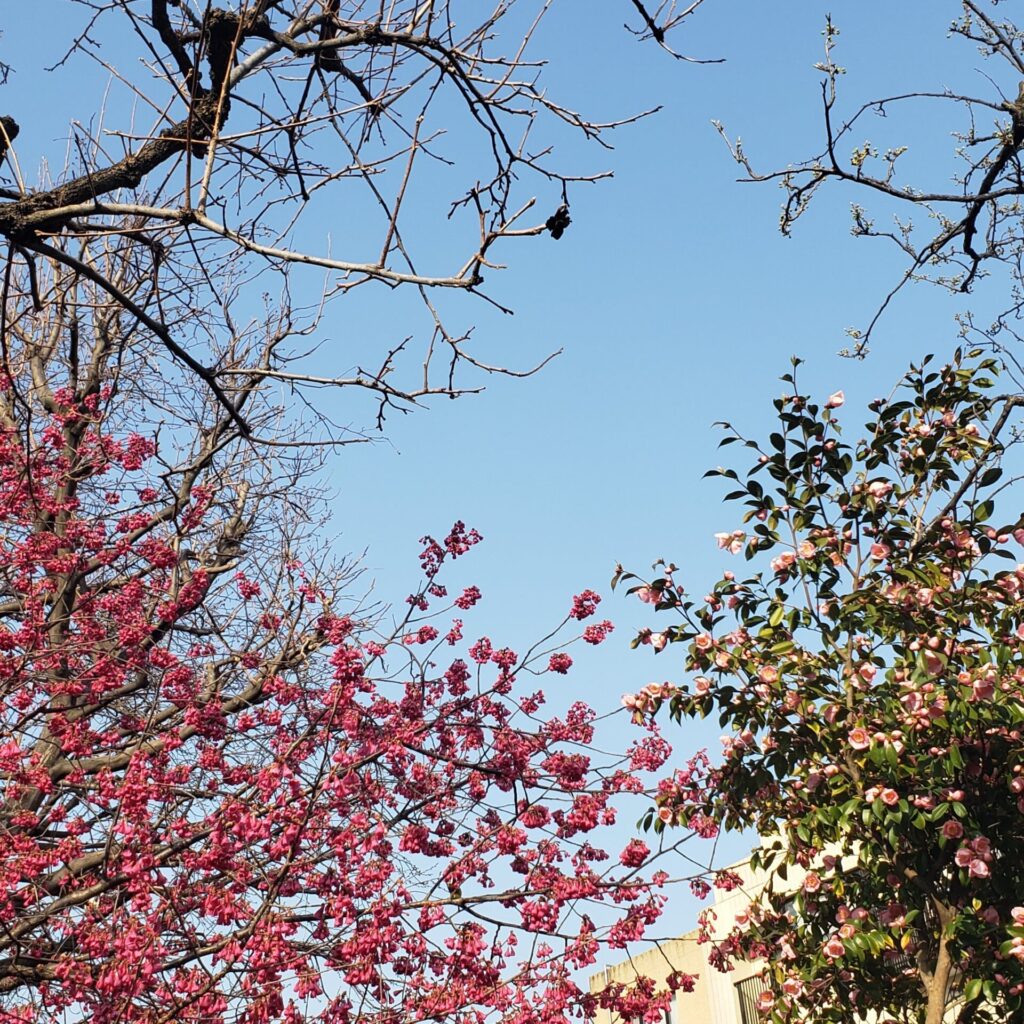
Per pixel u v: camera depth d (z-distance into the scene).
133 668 9.10
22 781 8.07
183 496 10.53
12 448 9.59
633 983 8.07
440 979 7.39
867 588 8.15
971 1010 7.81
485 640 8.45
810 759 8.58
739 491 8.88
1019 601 8.07
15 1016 7.06
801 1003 8.60
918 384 8.77
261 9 5.52
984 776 7.97
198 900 7.38
